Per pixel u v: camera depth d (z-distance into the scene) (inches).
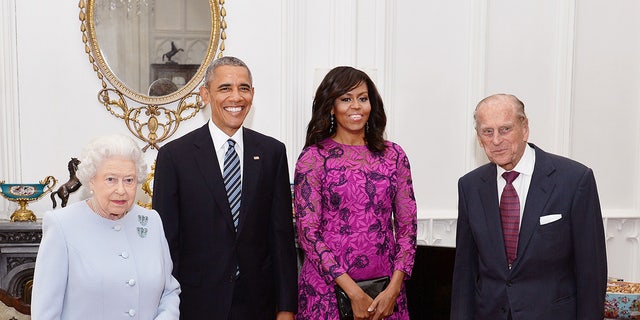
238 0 161.2
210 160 98.5
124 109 155.4
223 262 96.3
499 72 175.8
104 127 156.4
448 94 173.9
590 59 180.2
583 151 181.8
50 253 72.3
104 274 73.4
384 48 165.9
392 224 113.2
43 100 153.2
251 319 98.4
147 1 155.3
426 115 173.3
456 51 173.6
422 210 174.2
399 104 171.6
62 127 154.4
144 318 76.6
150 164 158.1
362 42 166.1
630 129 183.8
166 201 96.1
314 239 101.3
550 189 85.6
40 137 153.4
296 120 164.6
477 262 95.0
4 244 131.4
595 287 83.9
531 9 175.9
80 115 155.1
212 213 96.7
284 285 100.3
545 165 87.4
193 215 96.9
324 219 104.2
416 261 125.4
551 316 84.7
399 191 107.9
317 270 103.3
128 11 154.6
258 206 99.6
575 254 85.0
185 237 97.5
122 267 74.9
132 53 155.2
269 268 101.7
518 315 85.4
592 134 181.9
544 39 177.2
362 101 106.0
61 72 153.7
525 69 176.7
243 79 99.6
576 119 180.7
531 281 86.0
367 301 99.0
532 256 84.7
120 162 73.9
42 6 151.8
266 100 163.9
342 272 99.5
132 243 78.2
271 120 164.6
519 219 87.8
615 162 183.6
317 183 104.2
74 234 73.9
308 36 165.8
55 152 154.3
